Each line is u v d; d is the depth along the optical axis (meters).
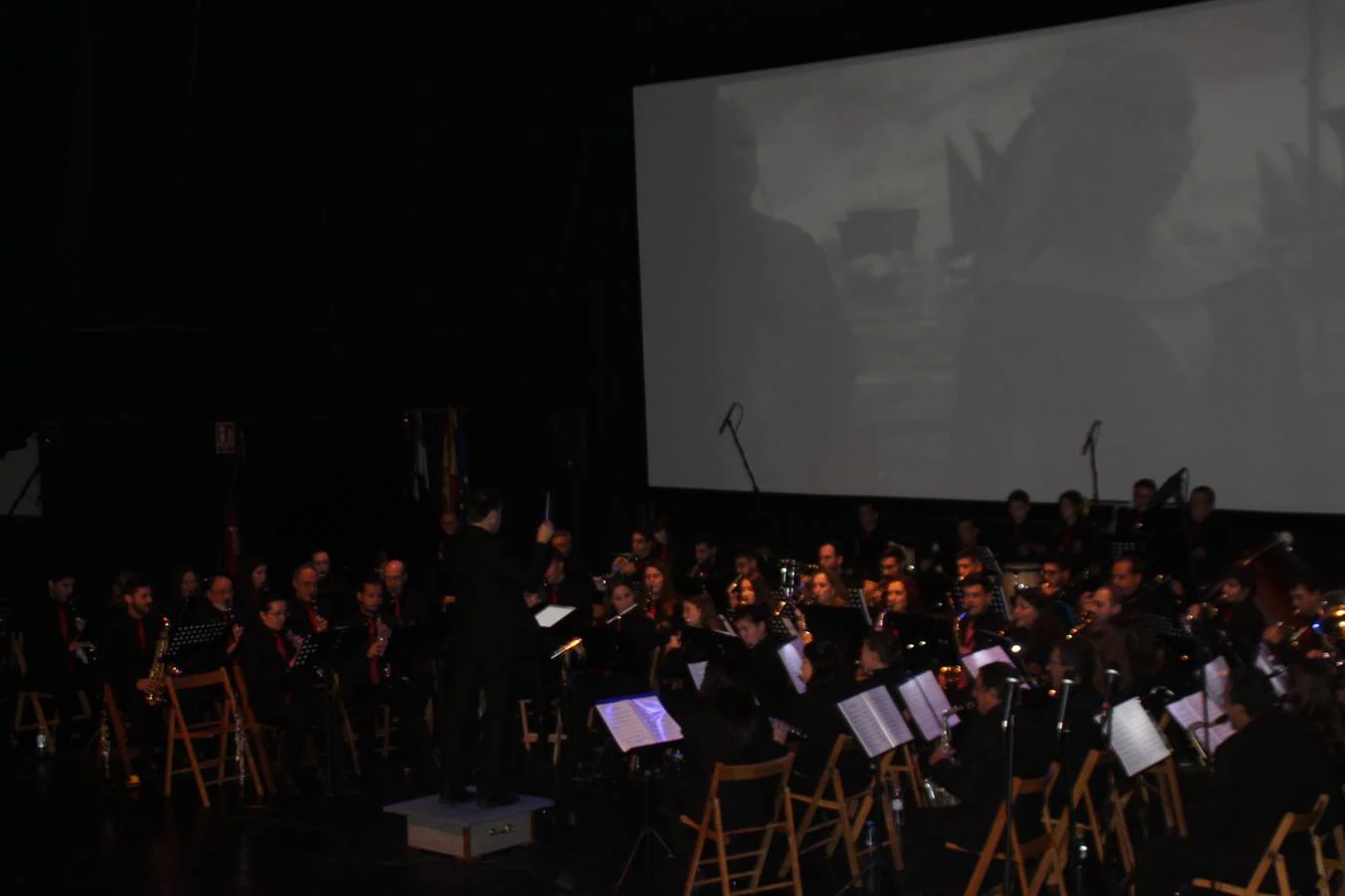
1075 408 12.10
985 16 12.60
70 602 10.97
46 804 9.05
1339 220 10.77
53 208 12.27
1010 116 12.33
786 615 9.59
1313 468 10.98
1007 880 5.70
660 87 14.32
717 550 13.90
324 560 11.70
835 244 13.38
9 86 11.68
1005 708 5.84
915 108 12.86
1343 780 6.20
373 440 14.74
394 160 14.70
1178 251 11.51
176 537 13.20
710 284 14.14
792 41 13.83
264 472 13.84
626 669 8.80
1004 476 12.52
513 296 15.41
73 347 12.81
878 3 13.22
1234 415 11.31
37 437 13.38
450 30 14.77
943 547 13.01
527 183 15.29
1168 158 11.52
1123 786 7.50
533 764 9.83
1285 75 10.95
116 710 9.68
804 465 13.68
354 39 14.21
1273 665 7.22
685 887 6.52
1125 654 8.19
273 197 13.77
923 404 12.95
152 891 7.33
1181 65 11.41
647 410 14.62
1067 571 10.63
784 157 13.63
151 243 12.86
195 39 12.76
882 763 7.53
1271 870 5.71
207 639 9.06
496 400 15.41
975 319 12.61
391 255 14.78
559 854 7.73
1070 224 12.04
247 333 13.65
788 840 6.76
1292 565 8.96
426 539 14.84
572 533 15.28
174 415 13.15
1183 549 10.48
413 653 10.05
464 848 7.67
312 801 9.02
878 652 7.47
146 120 12.66
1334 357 10.85
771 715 7.61
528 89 15.16
